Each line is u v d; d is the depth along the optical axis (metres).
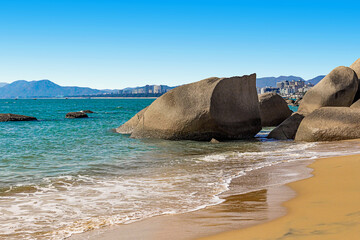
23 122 32.03
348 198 5.79
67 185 8.39
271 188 7.22
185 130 17.11
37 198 7.17
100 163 11.51
